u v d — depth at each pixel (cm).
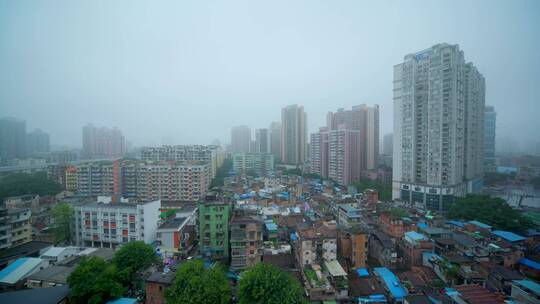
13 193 11300
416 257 5381
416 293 4291
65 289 4094
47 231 7531
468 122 11562
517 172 13662
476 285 3912
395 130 12094
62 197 11519
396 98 12044
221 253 5891
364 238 5459
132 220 6688
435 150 10381
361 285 4703
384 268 5153
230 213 6862
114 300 3947
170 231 6072
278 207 9288
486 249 5288
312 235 5247
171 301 3775
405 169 11556
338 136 15175
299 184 12762
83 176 12050
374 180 14088
